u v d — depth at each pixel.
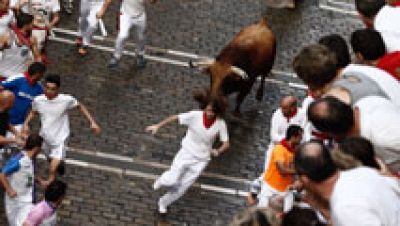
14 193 13.05
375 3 8.99
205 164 14.54
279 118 14.66
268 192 13.59
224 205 15.57
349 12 21.80
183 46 19.59
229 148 16.89
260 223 6.19
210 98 14.48
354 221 6.03
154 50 19.27
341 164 6.75
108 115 17.19
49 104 14.41
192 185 15.85
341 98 7.33
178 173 14.39
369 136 7.05
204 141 14.26
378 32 8.30
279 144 13.45
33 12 17.08
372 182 6.27
